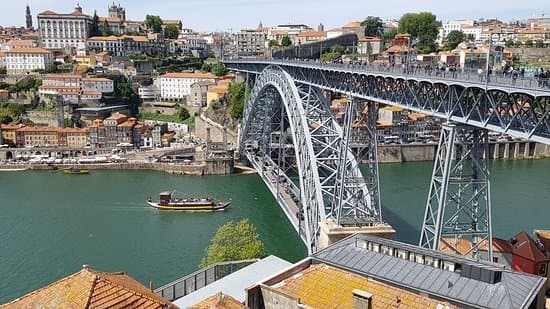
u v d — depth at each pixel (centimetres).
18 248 9312
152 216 11338
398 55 17725
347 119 7169
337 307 3206
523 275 3322
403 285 3341
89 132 19100
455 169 5231
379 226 6750
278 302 3391
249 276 5084
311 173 7581
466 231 5234
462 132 5241
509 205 11562
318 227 7288
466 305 3072
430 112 5450
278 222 10794
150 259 8775
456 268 3456
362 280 3381
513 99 4534
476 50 18000
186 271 8231
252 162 15088
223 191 13750
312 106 8600
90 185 14500
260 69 15500
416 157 17938
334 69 7506
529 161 18175
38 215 11419
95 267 8406
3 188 14100
